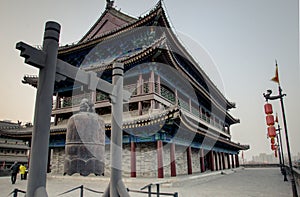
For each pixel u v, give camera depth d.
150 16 21.69
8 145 52.94
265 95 13.61
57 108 26.23
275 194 13.71
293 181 12.27
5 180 23.22
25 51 3.91
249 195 13.25
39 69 4.21
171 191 13.93
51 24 4.39
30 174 3.71
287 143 12.56
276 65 13.20
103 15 31.03
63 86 25.58
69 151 4.91
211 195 13.07
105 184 17.44
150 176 18.20
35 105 3.99
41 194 3.61
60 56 27.12
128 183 16.20
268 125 13.68
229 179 24.12
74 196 12.64
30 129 27.47
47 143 3.89
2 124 52.69
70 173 4.79
